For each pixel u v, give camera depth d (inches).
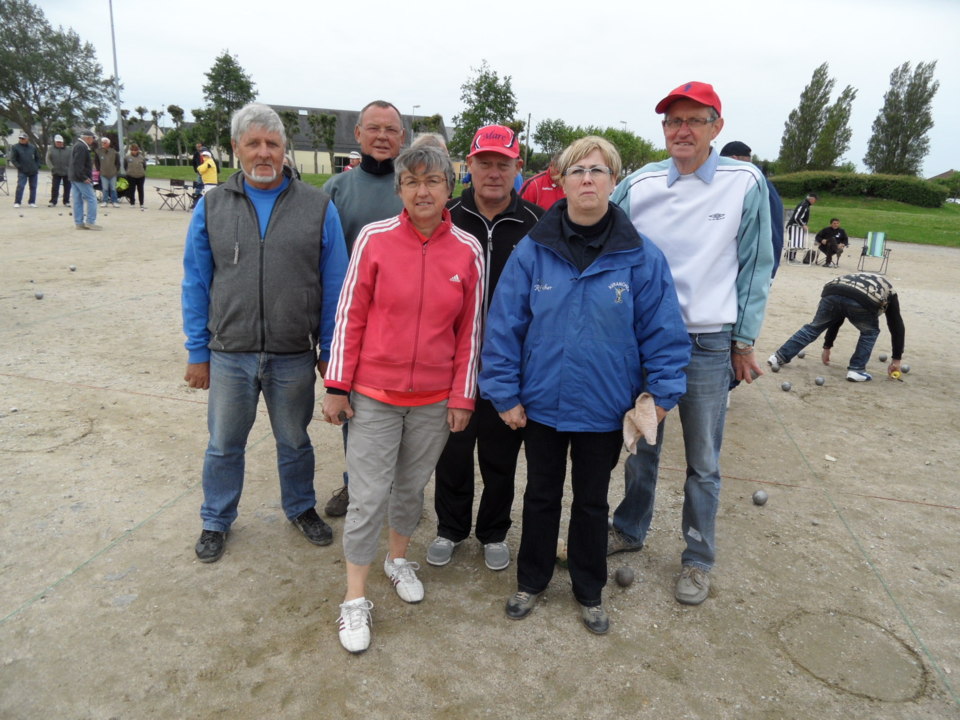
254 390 120.3
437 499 128.6
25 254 412.2
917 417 222.8
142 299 318.0
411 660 101.0
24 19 2154.3
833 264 654.5
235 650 100.9
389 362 101.7
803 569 130.6
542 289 101.3
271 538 132.0
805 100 2461.9
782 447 193.0
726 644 108.0
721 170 111.5
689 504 119.7
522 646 105.4
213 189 114.3
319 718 89.2
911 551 138.6
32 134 2250.2
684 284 112.1
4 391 194.2
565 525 143.6
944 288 536.4
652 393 101.3
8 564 117.7
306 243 114.6
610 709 93.3
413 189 95.4
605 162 96.5
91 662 96.7
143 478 150.7
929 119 2743.6
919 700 97.3
